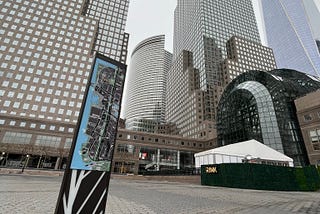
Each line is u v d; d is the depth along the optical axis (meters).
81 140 3.93
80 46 81.25
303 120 37.00
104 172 4.11
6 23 72.88
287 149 36.16
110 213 6.04
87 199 3.71
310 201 10.39
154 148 68.38
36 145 55.91
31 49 72.50
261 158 24.34
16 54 69.38
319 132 33.97
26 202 6.97
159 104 179.62
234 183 19.80
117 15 112.88
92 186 3.85
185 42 147.38
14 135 55.41
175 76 141.00
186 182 29.94
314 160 33.56
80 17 87.75
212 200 9.78
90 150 4.00
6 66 66.19
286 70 49.50
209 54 116.38
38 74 69.38
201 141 75.44
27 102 64.06
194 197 10.90
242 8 149.38
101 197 3.93
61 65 74.31
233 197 11.34
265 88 43.41
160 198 10.09
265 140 39.56
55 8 84.69
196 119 97.88
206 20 128.12
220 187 20.31
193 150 73.25
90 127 4.13
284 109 38.91
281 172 19.66
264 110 41.91
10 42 70.38
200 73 115.62
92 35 86.38
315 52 184.50
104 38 103.25
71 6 88.62
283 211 7.25
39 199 7.80
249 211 7.02
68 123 61.25
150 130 143.00
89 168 3.89
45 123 59.25
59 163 55.59
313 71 169.12
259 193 14.62
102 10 110.69
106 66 4.83
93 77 4.50
